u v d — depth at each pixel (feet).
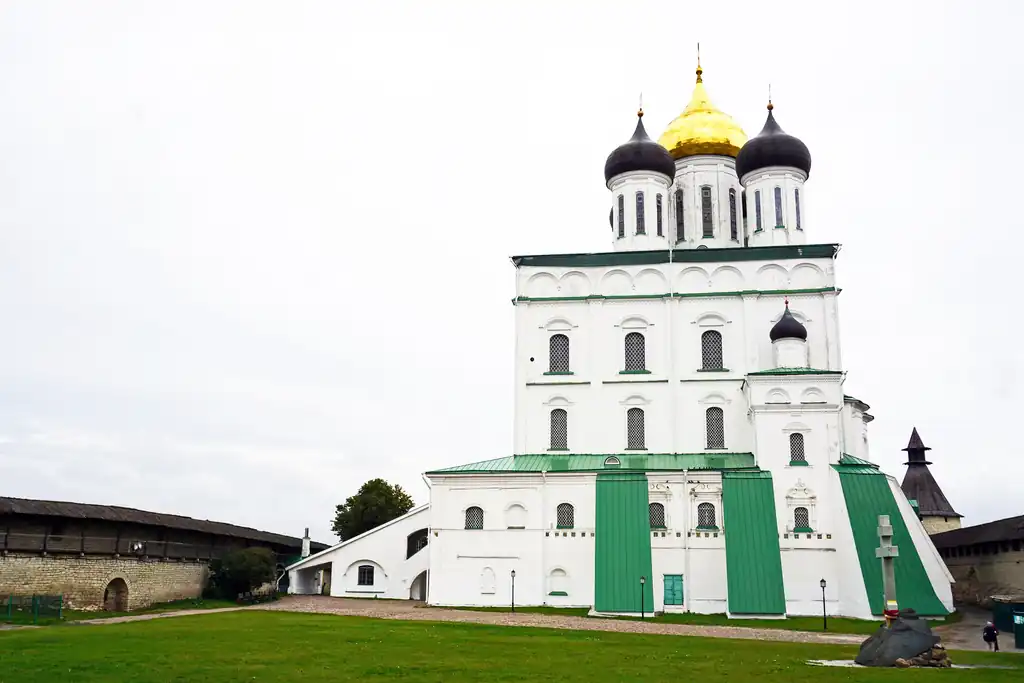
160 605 191.31
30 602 157.38
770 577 181.88
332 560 225.15
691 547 193.16
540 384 218.59
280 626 140.77
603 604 184.75
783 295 216.13
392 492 292.40
